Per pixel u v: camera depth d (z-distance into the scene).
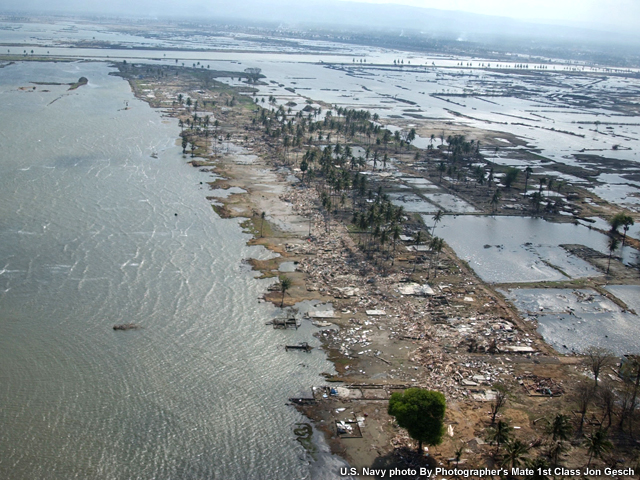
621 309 153.00
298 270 163.38
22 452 94.12
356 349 127.81
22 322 128.50
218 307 140.38
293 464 95.31
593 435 94.75
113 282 148.12
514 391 115.81
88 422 101.50
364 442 100.62
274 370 119.06
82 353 119.62
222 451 97.31
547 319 146.12
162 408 106.12
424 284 160.25
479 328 138.62
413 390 99.44
